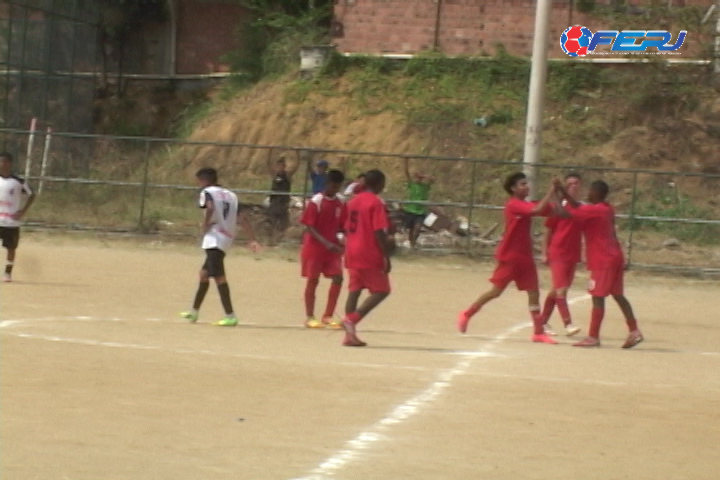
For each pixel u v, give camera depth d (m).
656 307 50.59
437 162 83.56
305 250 37.50
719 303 54.22
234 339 33.09
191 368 27.06
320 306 43.72
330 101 93.19
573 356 32.94
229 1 108.81
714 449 20.92
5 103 85.81
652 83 89.06
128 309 39.25
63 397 22.75
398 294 49.75
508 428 21.75
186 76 109.12
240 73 103.75
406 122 89.12
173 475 17.44
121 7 108.62
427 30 95.56
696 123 86.62
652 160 84.31
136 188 70.62
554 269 38.06
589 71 91.31
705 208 78.75
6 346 28.73
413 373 27.92
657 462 19.64
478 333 38.22
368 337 35.62
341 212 37.59
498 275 36.31
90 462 17.98
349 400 23.88
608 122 88.00
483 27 94.56
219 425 20.98
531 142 66.19
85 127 94.25
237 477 17.47
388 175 83.94
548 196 35.28
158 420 21.16
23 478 16.95
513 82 91.94
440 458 19.16
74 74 92.50
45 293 42.22
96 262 56.06
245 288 48.72
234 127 92.19
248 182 84.81
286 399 23.69
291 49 99.81
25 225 68.44
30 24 87.88
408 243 66.44
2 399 22.23
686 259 65.88
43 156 74.31
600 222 35.44
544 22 65.69
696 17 89.25
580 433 21.62
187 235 67.75
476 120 88.38
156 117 107.00
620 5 92.12
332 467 18.28
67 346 29.44
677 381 28.80
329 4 101.44
